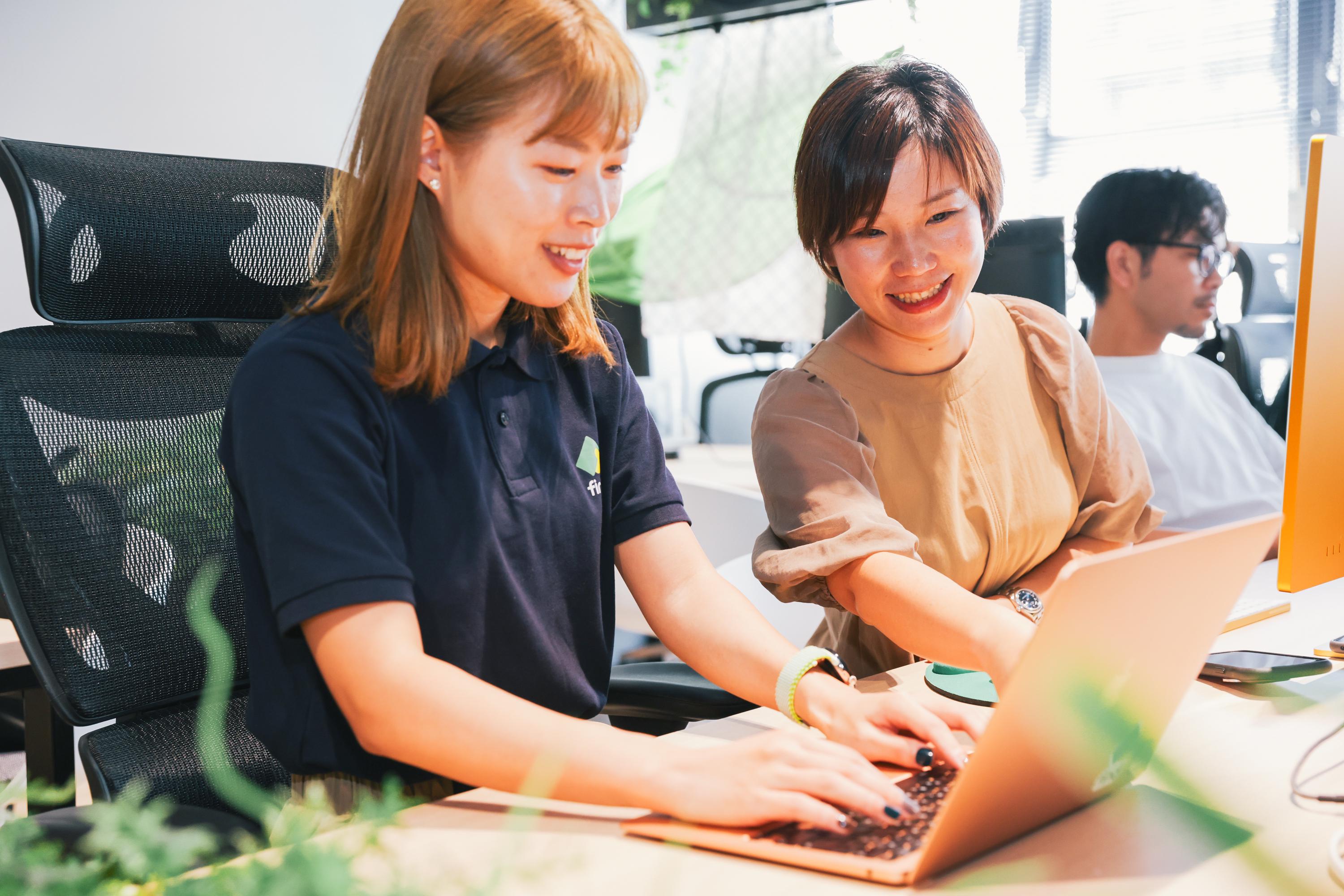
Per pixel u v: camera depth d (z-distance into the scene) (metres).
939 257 1.15
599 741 0.69
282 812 0.43
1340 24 3.04
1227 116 3.22
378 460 0.83
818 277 3.55
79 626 0.97
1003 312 1.36
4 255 2.41
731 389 3.62
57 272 1.01
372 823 0.41
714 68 3.64
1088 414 1.31
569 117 0.80
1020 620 0.92
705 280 3.65
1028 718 0.54
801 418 1.20
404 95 0.83
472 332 0.96
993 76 3.54
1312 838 0.63
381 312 0.85
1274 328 2.50
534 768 0.68
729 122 3.62
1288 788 0.71
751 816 0.63
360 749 0.85
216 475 1.10
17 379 1.00
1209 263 2.26
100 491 1.02
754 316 3.65
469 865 0.60
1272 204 3.17
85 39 2.47
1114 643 0.56
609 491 1.03
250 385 0.81
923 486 1.24
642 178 3.72
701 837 0.63
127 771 0.98
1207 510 2.14
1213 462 2.20
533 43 0.79
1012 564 1.28
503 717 0.70
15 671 1.10
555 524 0.96
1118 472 1.34
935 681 1.00
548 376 0.99
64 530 0.98
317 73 2.89
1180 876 0.58
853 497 1.12
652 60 3.70
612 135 0.83
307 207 1.18
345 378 0.83
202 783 1.00
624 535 1.03
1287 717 0.86
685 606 0.96
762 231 3.57
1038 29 3.47
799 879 0.58
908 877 0.56
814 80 3.52
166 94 2.60
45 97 2.42
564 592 0.97
